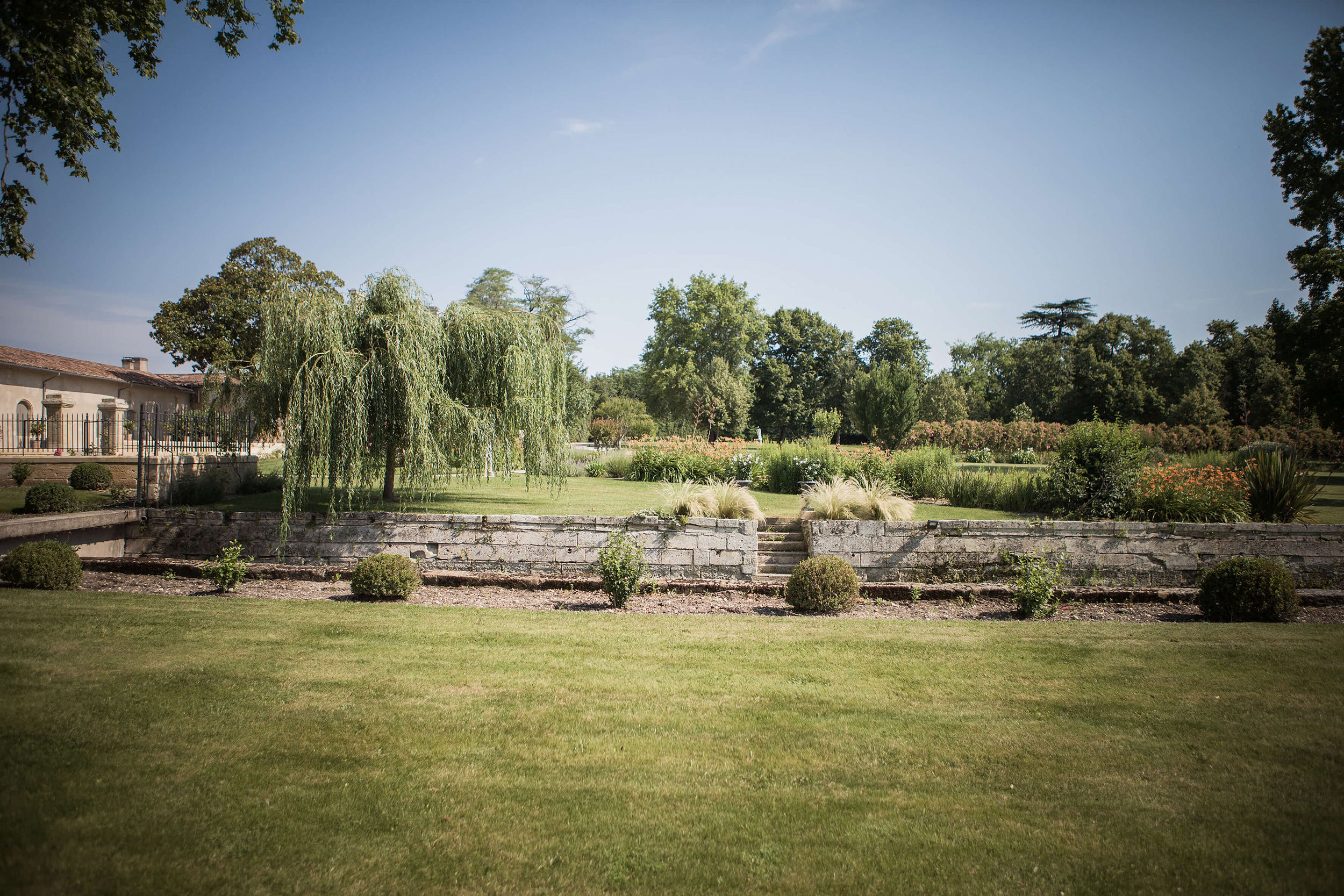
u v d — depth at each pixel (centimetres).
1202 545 1038
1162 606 923
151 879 278
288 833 319
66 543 998
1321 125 2539
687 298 5919
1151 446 3309
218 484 1441
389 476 1389
